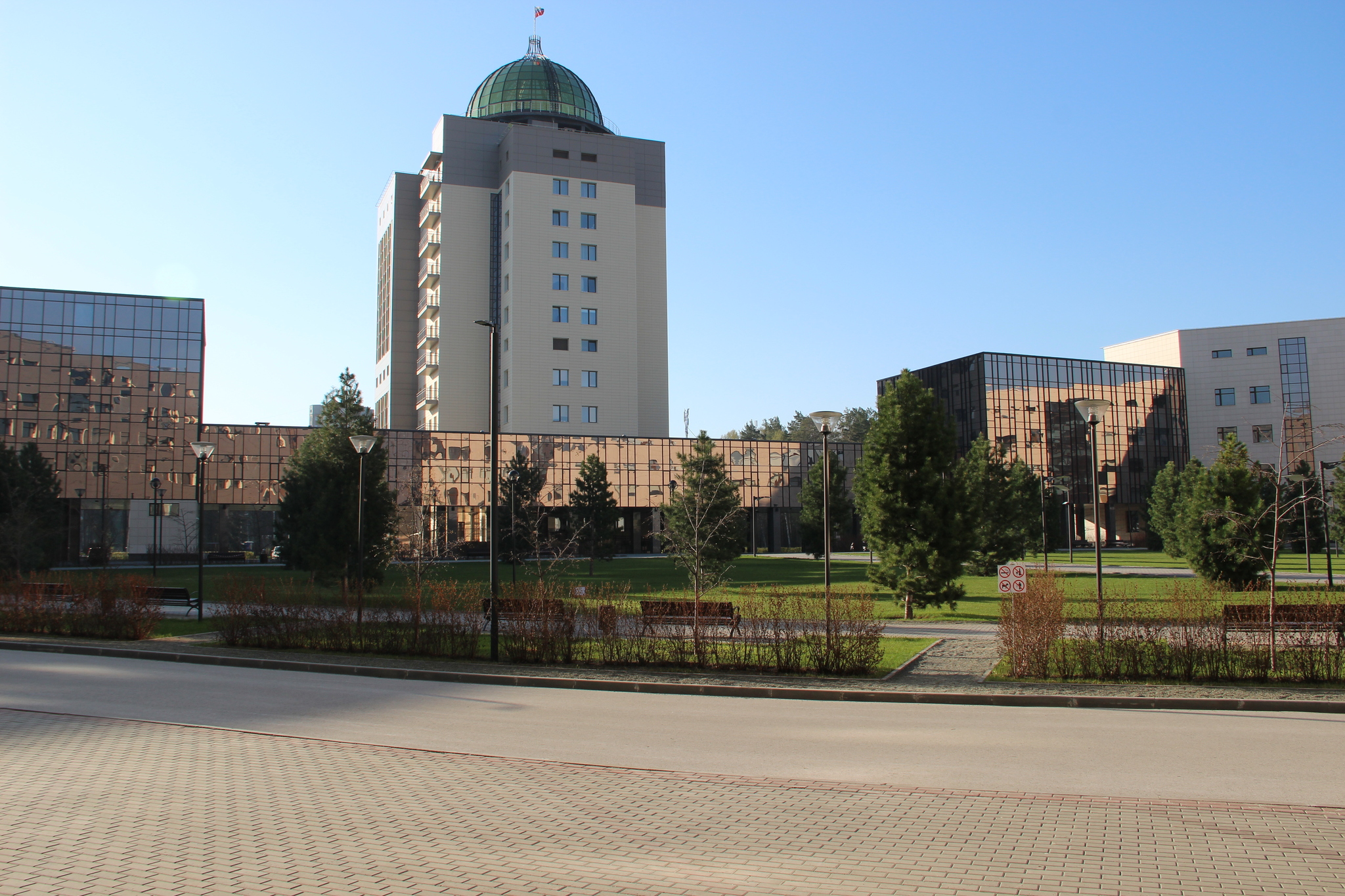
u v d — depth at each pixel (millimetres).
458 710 12711
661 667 16562
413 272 94062
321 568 32750
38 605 22609
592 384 84000
